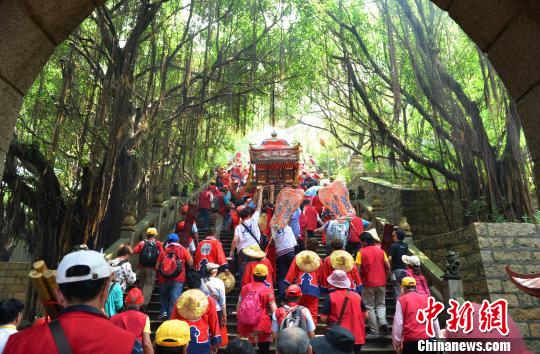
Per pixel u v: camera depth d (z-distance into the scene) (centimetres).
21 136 1548
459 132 1232
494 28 354
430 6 1377
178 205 1534
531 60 335
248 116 1955
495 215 1086
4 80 333
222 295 595
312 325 498
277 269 806
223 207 1357
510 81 360
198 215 1441
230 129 2048
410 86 1511
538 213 1043
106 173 1056
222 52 1722
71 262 184
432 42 1299
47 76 1499
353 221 959
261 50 1838
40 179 1394
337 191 971
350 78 1625
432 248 1041
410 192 1616
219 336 510
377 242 739
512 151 1150
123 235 1046
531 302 830
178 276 714
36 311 1378
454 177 1365
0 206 1388
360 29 1647
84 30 1423
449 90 1257
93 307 182
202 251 736
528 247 878
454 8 370
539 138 338
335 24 1688
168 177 2036
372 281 704
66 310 178
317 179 1973
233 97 1792
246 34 1809
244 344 290
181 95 1712
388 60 1570
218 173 1867
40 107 1458
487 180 1165
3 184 1395
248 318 554
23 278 1747
